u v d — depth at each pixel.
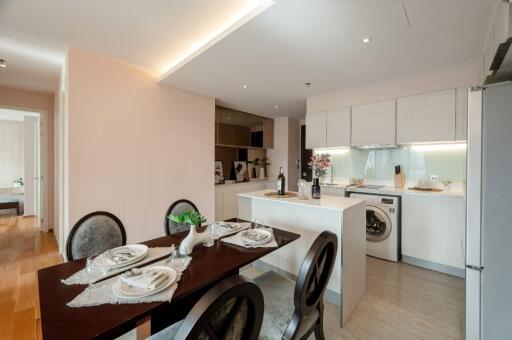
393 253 2.97
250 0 1.81
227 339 0.80
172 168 3.34
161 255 1.41
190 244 1.44
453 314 1.97
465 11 1.74
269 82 3.21
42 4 1.83
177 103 3.40
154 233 3.13
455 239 2.62
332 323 1.86
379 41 2.16
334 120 3.64
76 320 0.84
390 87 3.13
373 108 3.26
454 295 2.24
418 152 3.25
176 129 3.38
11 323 1.87
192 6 1.88
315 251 1.13
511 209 1.18
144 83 3.03
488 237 1.23
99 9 1.90
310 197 2.36
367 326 1.83
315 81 3.18
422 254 2.83
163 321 1.51
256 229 1.84
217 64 2.62
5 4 1.82
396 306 2.08
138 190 2.98
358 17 1.81
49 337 0.75
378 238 3.08
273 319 1.27
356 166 3.83
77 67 2.50
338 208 1.85
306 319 1.26
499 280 1.22
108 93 2.71
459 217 2.59
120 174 2.82
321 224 2.09
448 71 2.71
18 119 6.39
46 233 4.13
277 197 2.39
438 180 3.08
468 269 1.29
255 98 3.98
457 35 2.06
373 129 3.27
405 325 1.84
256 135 5.39
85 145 2.55
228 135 4.76
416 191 2.92
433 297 2.21
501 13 1.52
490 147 1.21
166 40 2.39
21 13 1.93
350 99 3.48
